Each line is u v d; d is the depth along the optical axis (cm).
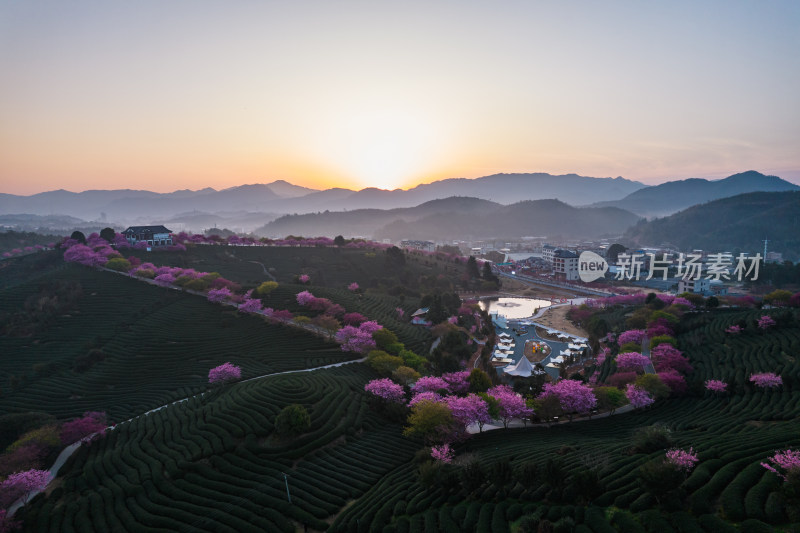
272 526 4653
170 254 19012
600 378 9906
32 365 10100
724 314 12194
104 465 6094
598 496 4156
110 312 12538
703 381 8656
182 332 11706
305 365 10150
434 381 8288
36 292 13125
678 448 5012
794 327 9944
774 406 6938
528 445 6288
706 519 3531
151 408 8412
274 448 6091
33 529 5072
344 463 6022
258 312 12619
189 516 4850
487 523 4031
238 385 8581
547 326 15888
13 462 6072
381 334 11088
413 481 5312
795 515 3369
